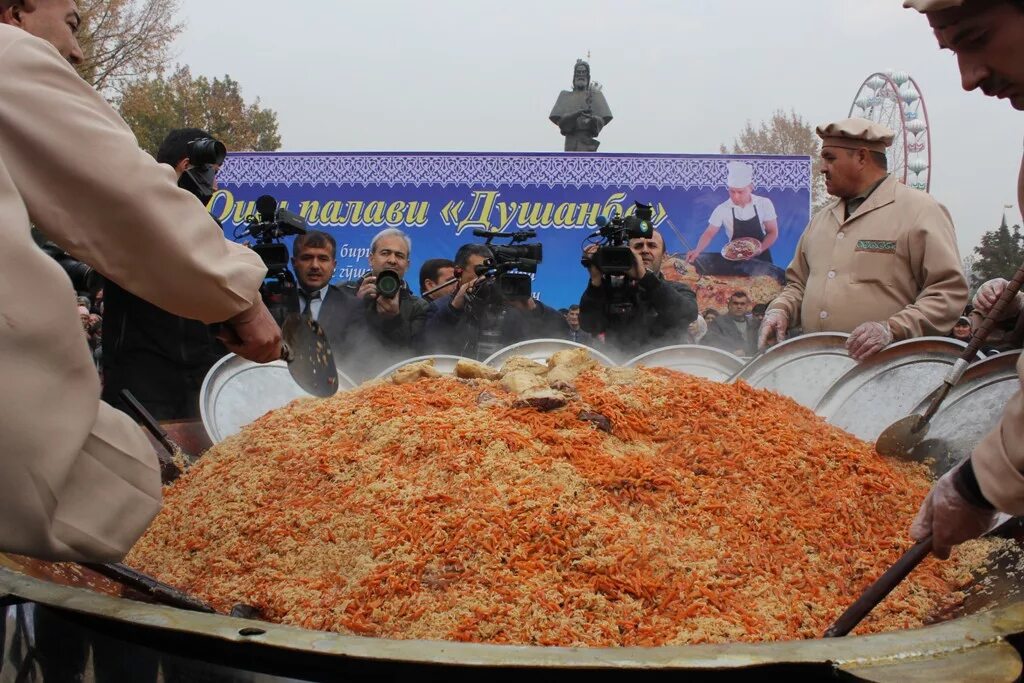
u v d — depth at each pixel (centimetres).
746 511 189
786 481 203
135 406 274
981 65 139
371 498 188
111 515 140
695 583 168
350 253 809
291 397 329
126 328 386
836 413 288
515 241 535
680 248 792
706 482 198
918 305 342
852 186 384
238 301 145
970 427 240
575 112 931
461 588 166
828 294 382
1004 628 123
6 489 118
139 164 132
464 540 172
